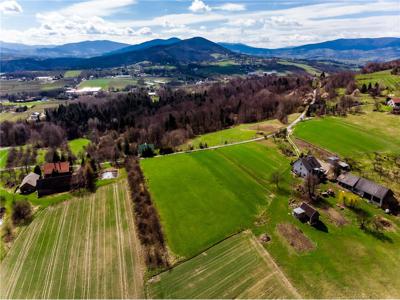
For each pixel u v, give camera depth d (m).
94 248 59.97
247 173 88.56
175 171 92.62
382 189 70.31
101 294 48.88
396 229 62.03
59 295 49.09
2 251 60.84
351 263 53.28
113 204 76.56
